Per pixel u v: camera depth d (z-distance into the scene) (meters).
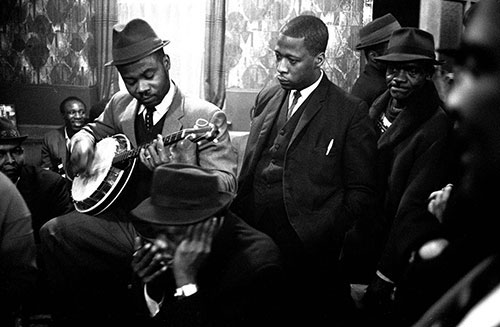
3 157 2.93
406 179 2.61
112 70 5.06
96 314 2.59
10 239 2.10
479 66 0.50
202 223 1.93
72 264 2.58
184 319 1.85
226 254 2.04
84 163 2.67
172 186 1.96
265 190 2.61
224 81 5.13
